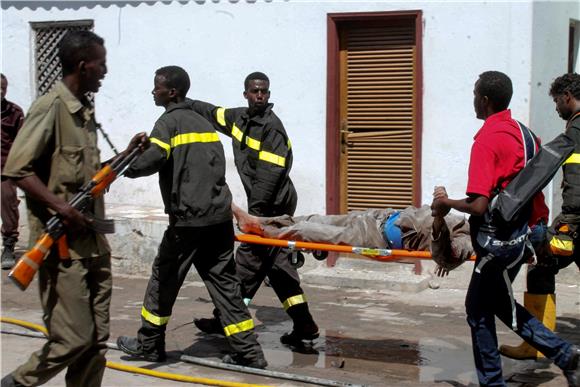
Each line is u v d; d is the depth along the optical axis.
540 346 5.12
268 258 6.18
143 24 9.60
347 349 6.42
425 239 5.47
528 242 5.08
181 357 5.98
